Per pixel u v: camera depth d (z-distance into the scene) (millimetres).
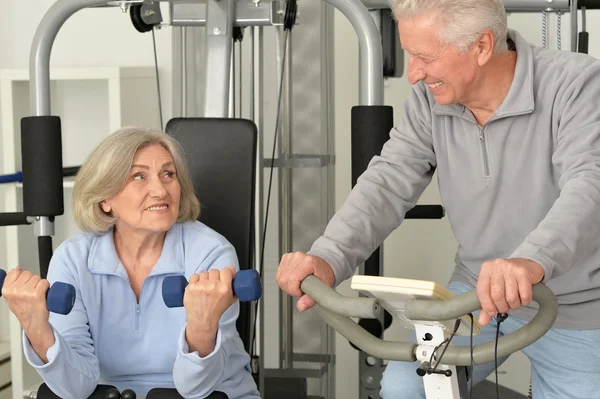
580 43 2197
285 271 1600
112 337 1867
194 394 1677
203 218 2104
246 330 2016
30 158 2105
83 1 2104
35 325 1618
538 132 1767
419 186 1994
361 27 2057
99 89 3570
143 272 1905
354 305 1386
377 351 1456
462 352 1388
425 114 1935
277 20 2152
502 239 1851
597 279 1768
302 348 2729
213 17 2127
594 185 1549
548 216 1492
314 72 2656
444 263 3598
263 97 2654
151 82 3479
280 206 2709
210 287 1498
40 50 2113
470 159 1857
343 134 3596
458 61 1683
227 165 2115
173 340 1853
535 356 1844
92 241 1901
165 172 1850
